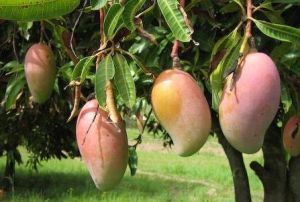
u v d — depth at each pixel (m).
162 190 9.77
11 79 1.68
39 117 4.44
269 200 2.73
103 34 1.02
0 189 8.47
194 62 1.39
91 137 0.95
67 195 8.58
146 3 1.30
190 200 8.80
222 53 1.08
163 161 14.88
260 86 0.89
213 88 0.99
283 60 1.24
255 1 1.34
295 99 1.38
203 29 1.42
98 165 0.95
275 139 2.67
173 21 0.94
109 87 0.97
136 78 1.42
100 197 8.45
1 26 2.03
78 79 1.08
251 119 0.89
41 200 7.91
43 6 0.95
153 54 1.39
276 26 0.97
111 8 0.98
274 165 2.72
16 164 11.73
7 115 3.62
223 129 0.92
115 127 0.96
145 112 1.72
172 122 0.91
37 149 6.82
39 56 1.26
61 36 1.34
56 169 11.52
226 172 12.84
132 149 1.69
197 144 0.91
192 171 12.79
